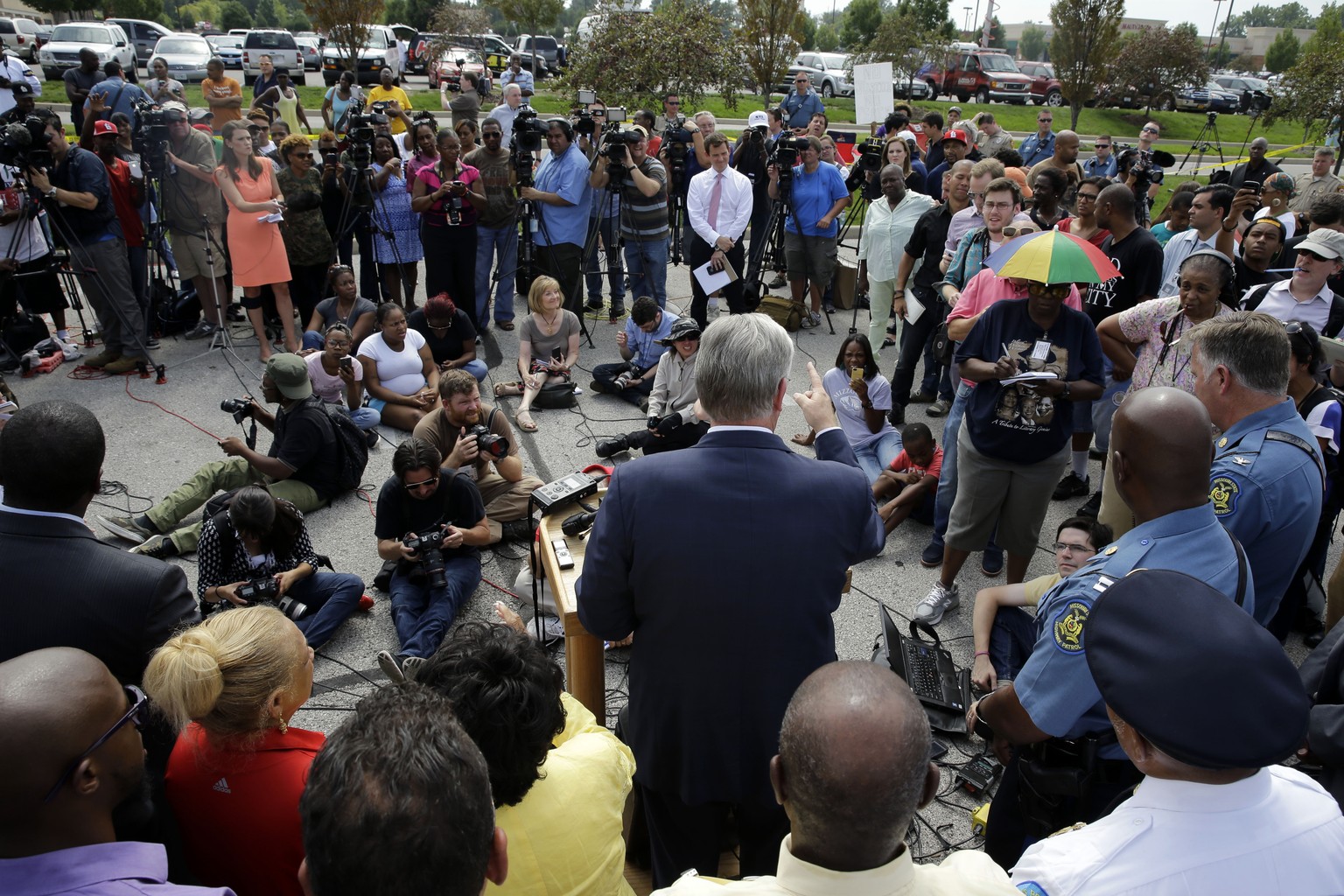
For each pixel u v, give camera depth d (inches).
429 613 149.3
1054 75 1063.0
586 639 109.3
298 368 178.2
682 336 206.7
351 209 290.0
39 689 51.5
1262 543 91.7
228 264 287.0
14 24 981.8
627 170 282.8
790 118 505.0
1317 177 321.7
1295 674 49.9
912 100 996.6
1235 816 49.0
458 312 246.7
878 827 43.4
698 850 82.7
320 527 187.2
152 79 463.5
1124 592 55.4
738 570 71.5
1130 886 49.6
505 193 294.4
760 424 75.0
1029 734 79.5
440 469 156.1
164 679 63.4
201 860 70.0
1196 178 628.4
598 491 131.0
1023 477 143.6
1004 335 140.5
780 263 350.3
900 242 258.8
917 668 134.9
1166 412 72.2
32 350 258.2
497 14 2171.5
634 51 577.0
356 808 42.1
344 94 450.9
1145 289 185.9
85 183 231.0
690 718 74.8
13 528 75.4
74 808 51.9
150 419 229.5
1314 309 168.9
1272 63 1775.3
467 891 44.0
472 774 45.5
